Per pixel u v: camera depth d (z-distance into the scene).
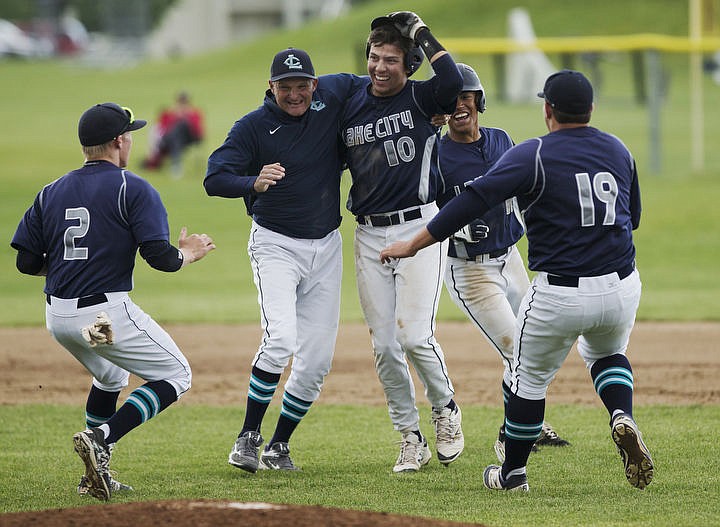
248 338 40.41
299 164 21.86
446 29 162.62
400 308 21.84
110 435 19.20
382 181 21.86
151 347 19.83
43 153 99.69
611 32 149.25
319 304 22.59
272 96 22.08
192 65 181.62
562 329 18.66
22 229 20.06
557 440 24.61
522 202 18.91
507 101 107.12
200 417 28.66
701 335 39.56
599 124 106.56
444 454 22.50
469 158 23.36
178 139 87.94
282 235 22.23
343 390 32.06
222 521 15.69
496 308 23.05
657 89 82.44
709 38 87.88
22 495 20.48
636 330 40.88
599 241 18.38
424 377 22.14
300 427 27.33
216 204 75.56
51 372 34.69
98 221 19.38
